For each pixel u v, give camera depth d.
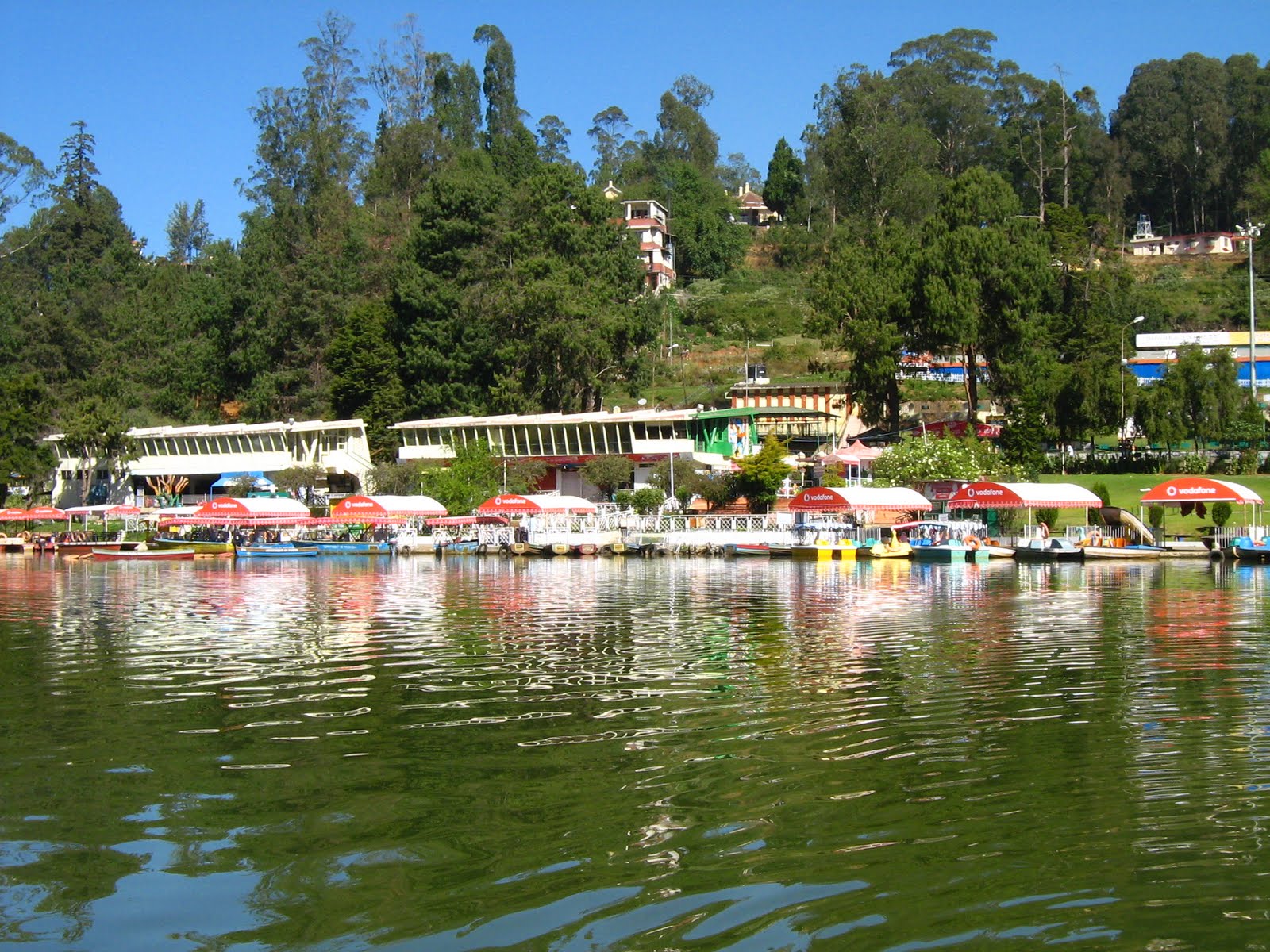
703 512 88.88
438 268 118.62
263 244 134.50
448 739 19.80
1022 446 87.50
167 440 115.12
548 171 119.81
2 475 103.00
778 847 14.03
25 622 39.25
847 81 162.50
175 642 33.19
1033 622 35.91
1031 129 176.38
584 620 37.41
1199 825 14.53
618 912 12.25
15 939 11.95
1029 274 94.88
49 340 131.62
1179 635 32.25
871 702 22.55
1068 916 11.88
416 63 173.50
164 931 12.08
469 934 11.81
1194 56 181.12
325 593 49.88
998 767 17.42
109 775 17.78
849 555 71.75
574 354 110.06
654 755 18.41
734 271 175.25
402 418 113.31
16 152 138.50
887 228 109.38
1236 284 151.62
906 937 11.49
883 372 94.00
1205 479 67.06
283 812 15.77
